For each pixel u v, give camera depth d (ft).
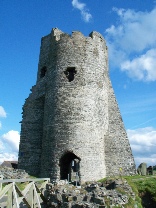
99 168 62.39
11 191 29.60
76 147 60.95
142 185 45.83
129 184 44.27
